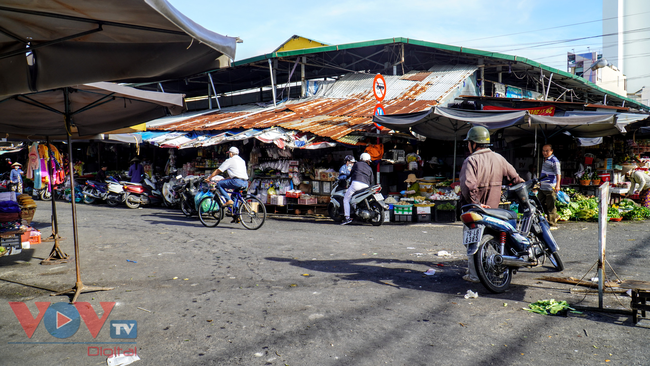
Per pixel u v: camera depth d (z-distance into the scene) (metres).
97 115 5.87
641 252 6.31
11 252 6.25
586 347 3.15
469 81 15.86
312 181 12.36
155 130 16.27
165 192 13.91
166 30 3.06
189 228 9.30
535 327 3.53
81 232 8.77
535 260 4.74
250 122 14.02
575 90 21.72
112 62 3.49
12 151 18.41
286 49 22.61
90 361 3.08
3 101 4.99
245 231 8.91
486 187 4.56
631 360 2.94
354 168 9.97
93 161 20.28
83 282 5.12
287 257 6.33
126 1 2.65
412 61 18.00
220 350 3.20
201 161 15.08
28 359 3.12
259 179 13.02
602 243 3.81
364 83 16.72
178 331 3.57
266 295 4.48
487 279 4.30
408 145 12.84
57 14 2.92
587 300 4.14
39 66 3.61
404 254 6.48
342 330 3.54
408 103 13.65
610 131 10.10
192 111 21.34
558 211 9.65
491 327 3.55
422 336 3.40
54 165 6.64
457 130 10.71
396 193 11.53
